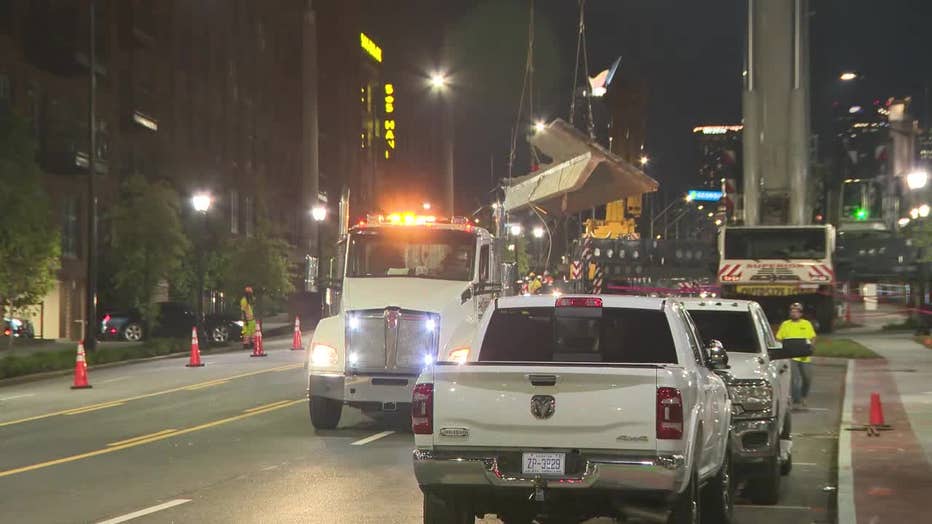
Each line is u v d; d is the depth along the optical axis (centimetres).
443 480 872
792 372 2242
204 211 4659
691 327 1050
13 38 4797
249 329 4528
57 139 5034
